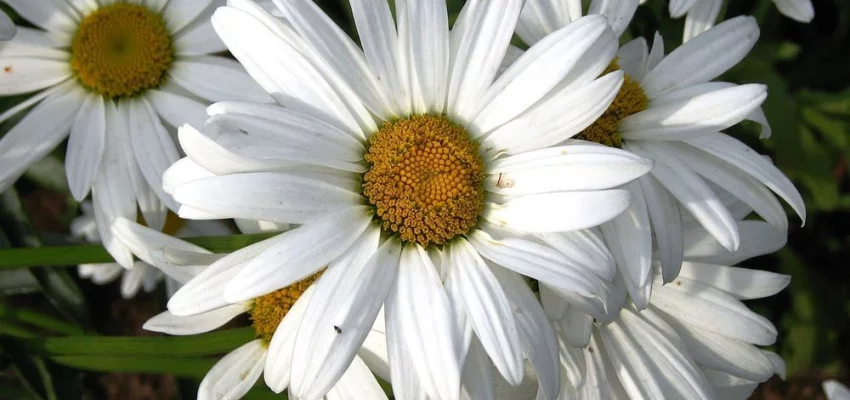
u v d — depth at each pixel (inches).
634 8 13.5
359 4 12.1
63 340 13.7
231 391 13.1
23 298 18.4
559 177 11.9
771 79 16.4
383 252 12.0
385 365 12.9
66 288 14.9
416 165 12.1
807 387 19.9
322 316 11.5
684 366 13.0
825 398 19.9
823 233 19.1
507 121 12.2
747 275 13.4
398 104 12.4
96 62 14.0
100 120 14.0
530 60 12.1
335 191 12.0
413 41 12.2
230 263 12.2
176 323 13.4
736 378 13.9
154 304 19.4
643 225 12.5
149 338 13.5
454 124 12.4
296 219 11.7
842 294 18.7
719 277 13.4
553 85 12.0
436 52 12.2
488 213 12.2
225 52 15.8
